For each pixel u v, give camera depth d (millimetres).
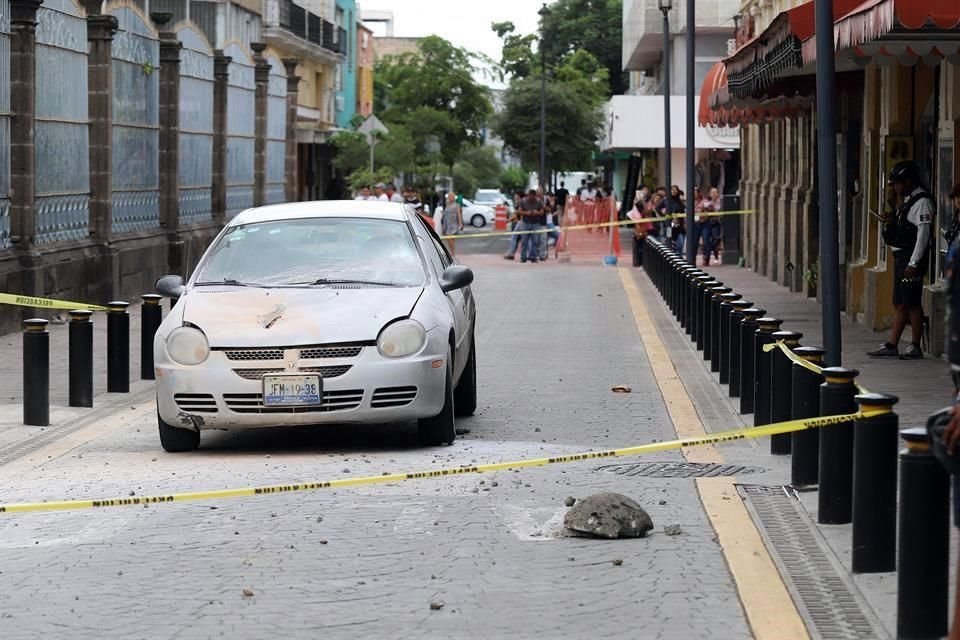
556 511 9586
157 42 30938
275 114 42281
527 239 45375
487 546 8633
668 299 27844
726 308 16781
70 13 25250
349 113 83250
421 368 11836
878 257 22344
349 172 72000
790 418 11883
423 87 81875
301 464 11453
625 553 8445
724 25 55188
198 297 12508
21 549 8773
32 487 10703
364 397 11695
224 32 51062
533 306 28188
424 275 12898
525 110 82375
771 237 35062
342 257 13023
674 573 8000
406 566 8188
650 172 67875
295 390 11641
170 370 11875
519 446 12422
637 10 63281
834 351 12344
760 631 6887
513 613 7266
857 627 7000
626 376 17531
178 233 31484
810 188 29766
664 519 9359
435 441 12359
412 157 68812
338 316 11961
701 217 42438
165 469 11406
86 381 15133
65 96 25188
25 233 23016
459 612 7281
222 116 35938
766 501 9922
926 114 21188
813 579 7852
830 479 9078
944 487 6633
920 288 18156
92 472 11352
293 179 44562
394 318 11969
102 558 8469
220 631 7016
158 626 7113
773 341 11922
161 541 8859
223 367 11750
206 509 9734
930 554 6617
